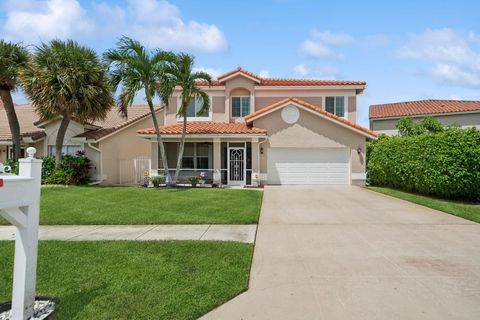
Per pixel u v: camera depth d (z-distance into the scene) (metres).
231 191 16.23
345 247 7.23
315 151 20.50
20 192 3.90
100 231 8.87
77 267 5.85
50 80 17.97
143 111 26.27
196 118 23.52
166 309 4.33
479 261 6.22
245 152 20.27
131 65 16.89
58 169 19.69
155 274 5.51
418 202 13.20
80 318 4.11
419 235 8.23
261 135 19.39
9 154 23.91
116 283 5.14
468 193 13.08
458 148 12.88
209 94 23.44
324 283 5.25
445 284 5.15
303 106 20.22
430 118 24.16
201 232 8.70
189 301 4.55
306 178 20.50
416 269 5.82
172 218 10.23
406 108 31.88
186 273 5.56
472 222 9.72
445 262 6.17
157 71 17.19
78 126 22.75
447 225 9.35
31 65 18.70
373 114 32.47
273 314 4.29
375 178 20.64
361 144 20.17
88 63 19.06
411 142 15.81
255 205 12.45
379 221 9.94
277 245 7.43
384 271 5.74
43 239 7.97
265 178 20.42
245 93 23.34
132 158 22.47
